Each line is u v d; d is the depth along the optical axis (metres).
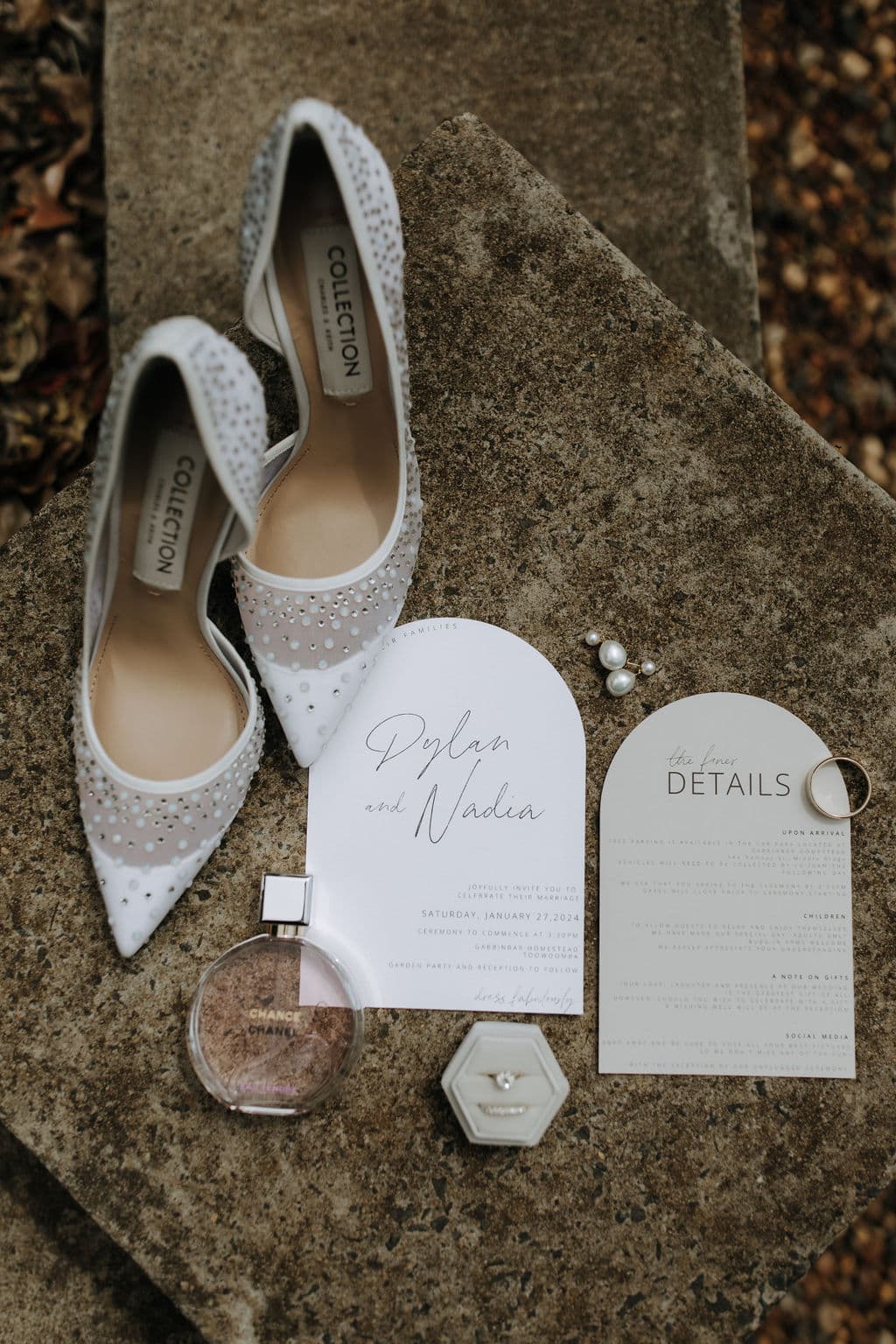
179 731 0.56
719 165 0.70
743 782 0.57
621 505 0.58
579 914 0.56
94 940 0.57
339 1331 0.55
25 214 0.73
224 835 0.57
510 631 0.58
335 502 0.57
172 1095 0.56
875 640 0.58
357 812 0.57
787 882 0.57
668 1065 0.56
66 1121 0.56
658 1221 0.56
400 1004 0.56
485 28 0.70
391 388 0.52
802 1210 0.56
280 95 0.70
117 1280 0.62
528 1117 0.54
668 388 0.58
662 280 0.69
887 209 0.81
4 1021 0.56
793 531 0.58
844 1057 0.56
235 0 0.70
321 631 0.55
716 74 0.70
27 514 0.74
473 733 0.57
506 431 0.58
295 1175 0.56
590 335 0.58
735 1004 0.56
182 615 0.55
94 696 0.55
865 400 0.81
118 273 0.69
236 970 0.55
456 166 0.59
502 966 0.56
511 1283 0.55
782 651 0.58
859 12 0.82
